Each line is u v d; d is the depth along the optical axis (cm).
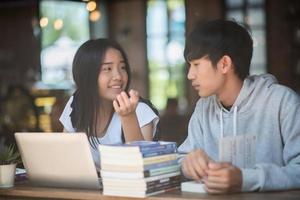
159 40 1205
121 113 233
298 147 224
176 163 219
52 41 1170
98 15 1138
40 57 1166
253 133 237
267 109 234
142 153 201
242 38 231
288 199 194
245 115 238
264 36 1090
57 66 1148
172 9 1189
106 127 266
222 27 228
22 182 257
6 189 238
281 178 206
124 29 1224
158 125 271
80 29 1195
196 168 209
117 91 263
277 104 232
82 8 1188
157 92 1197
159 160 209
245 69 234
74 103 272
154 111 276
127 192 205
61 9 1177
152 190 204
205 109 254
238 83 235
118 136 263
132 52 1222
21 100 961
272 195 201
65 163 229
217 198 196
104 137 266
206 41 225
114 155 207
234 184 200
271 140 234
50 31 1171
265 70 1086
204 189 207
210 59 226
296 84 1072
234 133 239
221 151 212
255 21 1098
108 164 209
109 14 1227
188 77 234
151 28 1212
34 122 886
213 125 248
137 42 1219
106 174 210
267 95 234
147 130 264
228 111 244
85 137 220
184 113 1012
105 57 262
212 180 200
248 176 202
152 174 205
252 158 222
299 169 213
